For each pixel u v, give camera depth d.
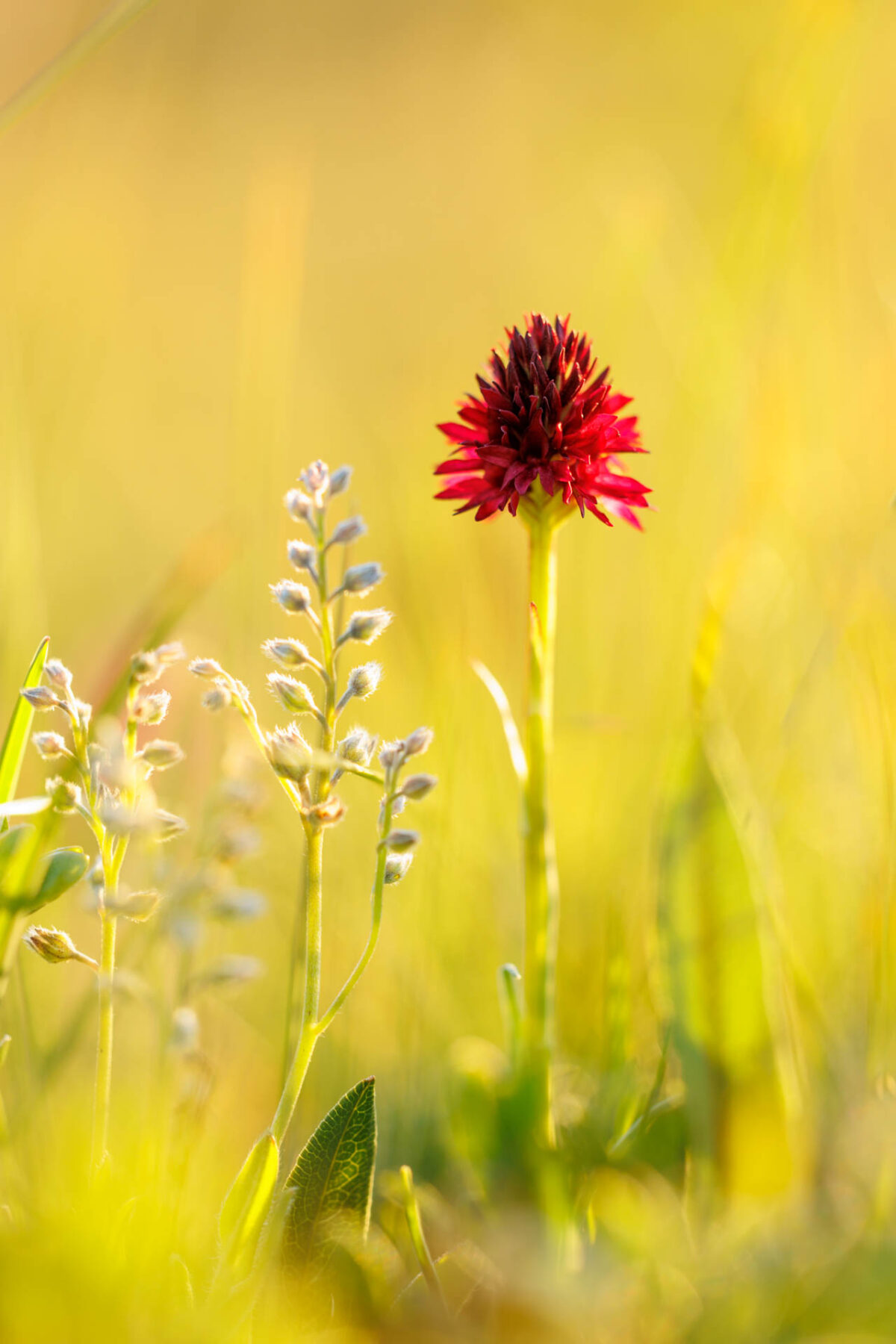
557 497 0.50
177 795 0.56
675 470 0.67
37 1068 0.50
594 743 0.60
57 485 0.85
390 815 0.47
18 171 0.98
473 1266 0.49
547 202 1.31
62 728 0.58
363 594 0.48
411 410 0.85
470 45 1.66
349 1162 0.48
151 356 1.18
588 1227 0.49
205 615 0.64
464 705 0.58
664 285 0.79
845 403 0.64
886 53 1.07
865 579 0.55
